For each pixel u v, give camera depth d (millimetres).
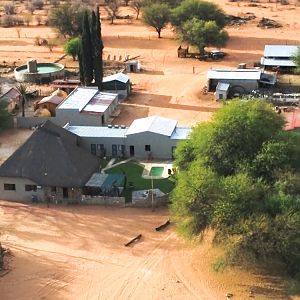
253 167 63656
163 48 157625
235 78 118562
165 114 108750
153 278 61125
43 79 128750
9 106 110125
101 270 62688
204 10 160125
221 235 58438
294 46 142375
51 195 77438
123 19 194125
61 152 78750
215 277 60875
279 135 67062
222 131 65812
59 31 163250
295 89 120375
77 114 100688
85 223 72312
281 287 58844
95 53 115188
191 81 128625
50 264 63875
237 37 167625
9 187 78188
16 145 95375
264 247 56688
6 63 143750
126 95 117312
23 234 70188
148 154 90250
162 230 70125
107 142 90625
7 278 61281
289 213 57594
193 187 60688
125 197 77938
